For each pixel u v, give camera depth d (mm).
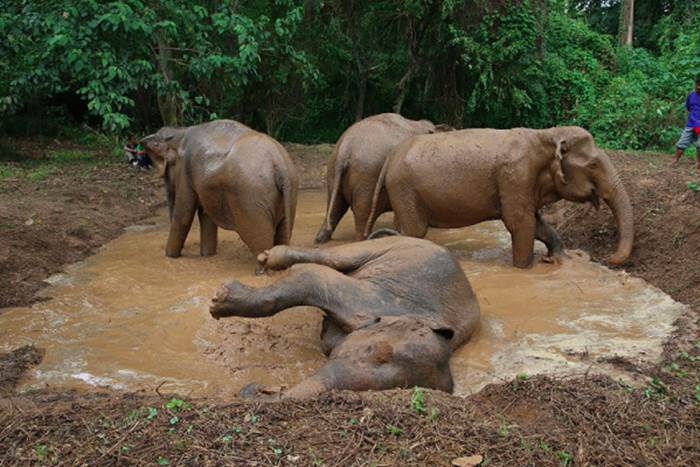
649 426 3816
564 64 19828
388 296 5164
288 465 3234
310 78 15531
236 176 7047
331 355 4617
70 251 8219
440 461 3318
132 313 6152
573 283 7129
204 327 5754
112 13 10820
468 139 7758
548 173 7695
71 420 3703
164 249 8562
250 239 7230
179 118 14656
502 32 17578
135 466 3219
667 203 8469
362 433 3545
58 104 19219
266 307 4969
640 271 7488
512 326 5879
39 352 5285
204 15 12281
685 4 23922
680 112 15820
